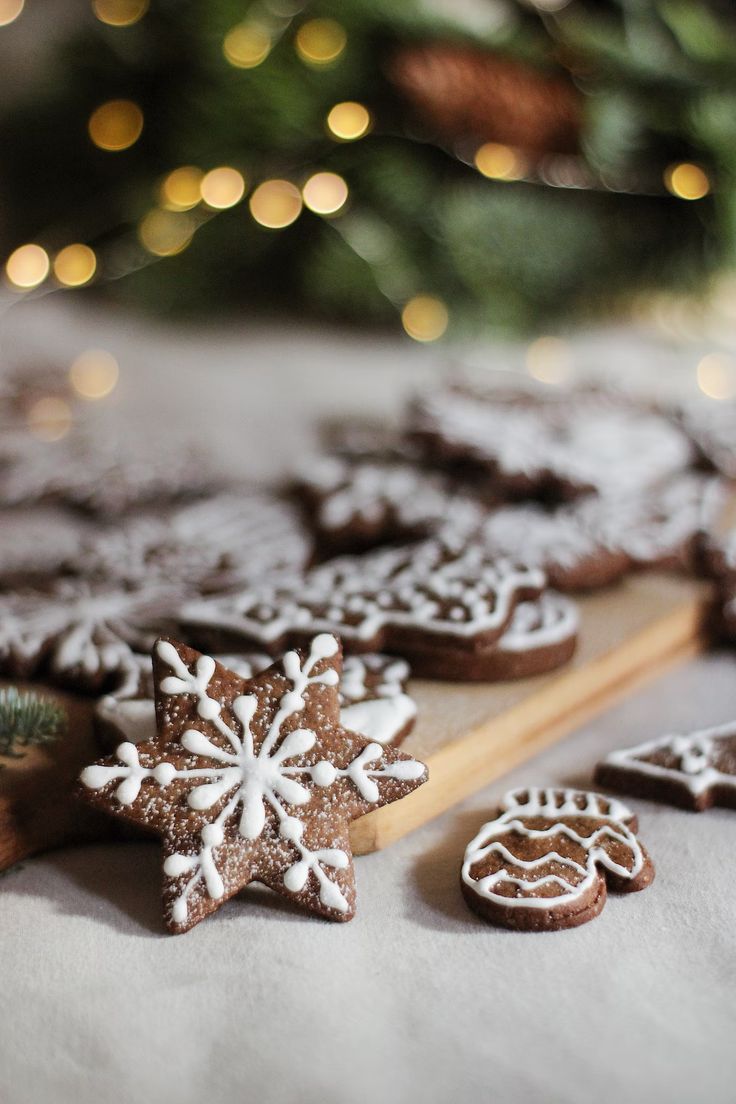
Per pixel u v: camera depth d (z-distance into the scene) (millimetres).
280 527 592
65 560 560
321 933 392
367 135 977
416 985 375
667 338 1078
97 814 426
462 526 558
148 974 379
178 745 401
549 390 692
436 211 973
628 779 450
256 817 395
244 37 938
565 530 557
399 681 463
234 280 1040
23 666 476
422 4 943
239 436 777
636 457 616
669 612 527
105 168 1085
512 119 915
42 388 800
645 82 934
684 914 399
